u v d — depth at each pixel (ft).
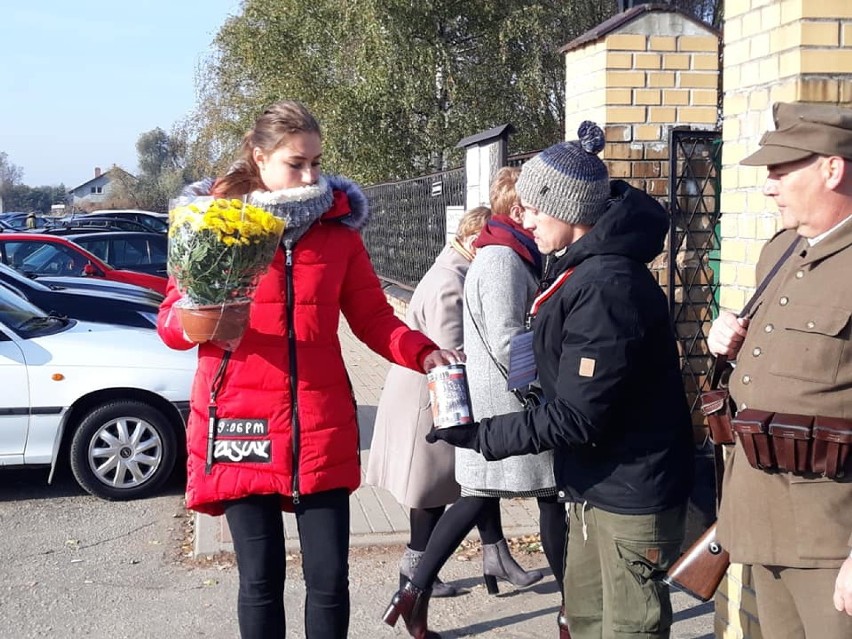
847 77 11.02
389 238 46.32
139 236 48.73
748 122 12.03
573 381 9.44
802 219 8.45
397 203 43.88
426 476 14.90
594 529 10.36
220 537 18.97
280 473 10.39
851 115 8.24
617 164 19.63
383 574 17.28
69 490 23.11
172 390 22.15
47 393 21.39
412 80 61.05
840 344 8.14
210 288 9.78
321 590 10.64
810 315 8.29
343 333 48.19
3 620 15.66
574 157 9.97
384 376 35.99
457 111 63.05
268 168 10.67
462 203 32.17
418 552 15.25
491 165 24.68
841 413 8.16
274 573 10.68
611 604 10.15
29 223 91.81
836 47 10.96
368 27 60.49
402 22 60.64
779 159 8.35
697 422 20.10
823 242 8.40
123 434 22.07
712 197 19.93
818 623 8.32
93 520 20.85
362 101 62.39
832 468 8.09
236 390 10.42
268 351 10.41
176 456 22.47
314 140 10.62
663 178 19.76
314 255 10.61
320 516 10.66
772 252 9.50
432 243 37.22
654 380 9.82
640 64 19.54
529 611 15.65
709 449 19.74
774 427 8.30
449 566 17.61
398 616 14.26
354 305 11.34
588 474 10.07
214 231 9.62
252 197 10.45
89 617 15.75
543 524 14.07
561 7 62.69
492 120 62.75
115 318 27.32
